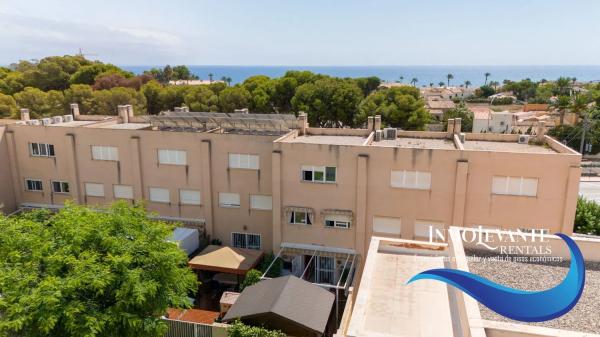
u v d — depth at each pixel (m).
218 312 27.41
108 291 17.25
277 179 30.75
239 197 33.59
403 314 14.95
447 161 27.94
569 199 26.72
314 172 30.25
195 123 37.22
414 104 63.78
